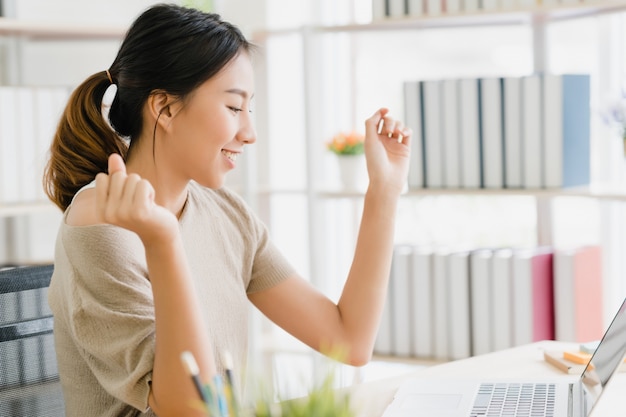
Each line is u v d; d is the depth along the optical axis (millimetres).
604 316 3156
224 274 1701
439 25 3127
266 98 3695
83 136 1586
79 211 1463
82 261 1414
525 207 3371
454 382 1648
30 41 3475
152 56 1512
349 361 1785
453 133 3041
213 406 909
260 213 3605
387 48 3602
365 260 1798
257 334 3307
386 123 1854
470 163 3027
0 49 3430
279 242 3799
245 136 1566
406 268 3119
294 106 3744
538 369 1766
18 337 1611
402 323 3141
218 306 1672
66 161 1594
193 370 940
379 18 3104
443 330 3076
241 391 1029
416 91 3080
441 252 3082
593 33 3154
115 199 1216
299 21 3730
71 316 1418
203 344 1307
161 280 1285
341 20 3699
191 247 1649
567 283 2949
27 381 1616
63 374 1534
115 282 1396
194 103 1514
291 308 1816
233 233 1759
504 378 1665
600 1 2725
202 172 1551
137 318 1376
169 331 1294
